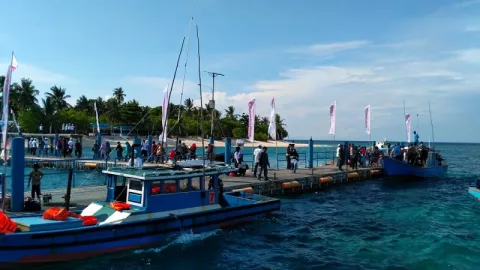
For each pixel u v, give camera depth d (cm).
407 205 2441
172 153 2800
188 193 1558
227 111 13712
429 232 1742
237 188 2352
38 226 1204
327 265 1322
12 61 1420
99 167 3747
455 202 2562
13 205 1539
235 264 1321
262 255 1422
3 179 1427
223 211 1677
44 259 1197
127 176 1453
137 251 1380
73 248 1241
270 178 2781
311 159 3619
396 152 3803
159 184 1462
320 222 1955
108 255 1317
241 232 1706
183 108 11006
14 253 1148
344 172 3378
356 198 2705
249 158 6406
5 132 1416
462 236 1673
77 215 1346
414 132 4100
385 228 1831
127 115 10144
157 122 9919
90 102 11206
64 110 9325
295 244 1566
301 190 2875
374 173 3778
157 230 1436
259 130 13238
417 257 1396
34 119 8069
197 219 1571
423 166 3862
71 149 4256
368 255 1428
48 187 2750
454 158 8619
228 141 3028
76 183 3028
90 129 9275
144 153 3381
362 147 4241
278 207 1980
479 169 5253
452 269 1268
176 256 1367
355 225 1891
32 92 8412
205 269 1266
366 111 4038
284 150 10469
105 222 1359
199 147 8294
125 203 1469
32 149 4525
